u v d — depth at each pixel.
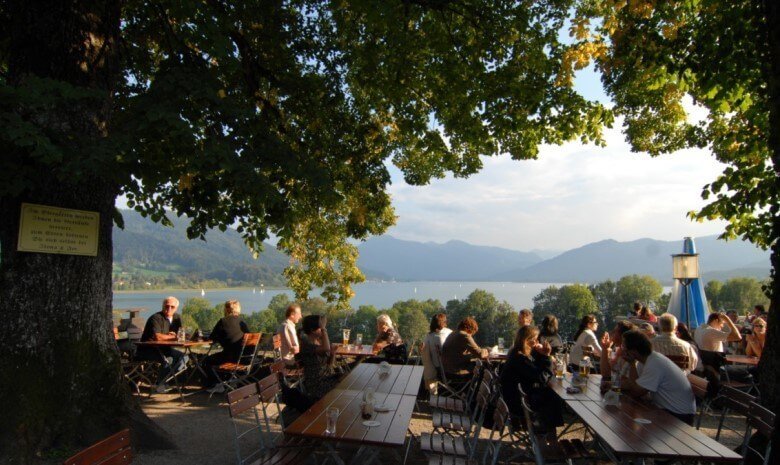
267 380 5.27
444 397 7.09
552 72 7.96
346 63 8.61
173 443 5.65
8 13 5.59
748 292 89.19
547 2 8.13
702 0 6.55
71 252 5.13
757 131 6.78
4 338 4.80
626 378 5.71
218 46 5.30
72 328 5.07
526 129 8.47
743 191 6.62
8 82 5.14
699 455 3.72
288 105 8.55
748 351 9.48
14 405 4.59
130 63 7.79
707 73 6.30
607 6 7.27
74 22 5.18
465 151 11.06
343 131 8.77
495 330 78.62
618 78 7.51
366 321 71.31
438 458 4.64
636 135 9.95
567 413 8.07
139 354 8.87
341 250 15.02
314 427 4.20
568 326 80.88
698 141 9.29
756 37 5.69
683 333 9.17
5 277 4.91
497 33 7.97
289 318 8.67
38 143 3.92
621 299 90.88
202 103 5.18
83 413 4.95
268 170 5.86
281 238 7.53
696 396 6.18
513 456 5.47
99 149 4.27
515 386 6.08
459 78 8.01
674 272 12.05
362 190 9.16
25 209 4.89
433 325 8.15
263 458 4.53
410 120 8.61
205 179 6.07
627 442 4.00
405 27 7.68
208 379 9.12
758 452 4.78
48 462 4.56
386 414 4.67
